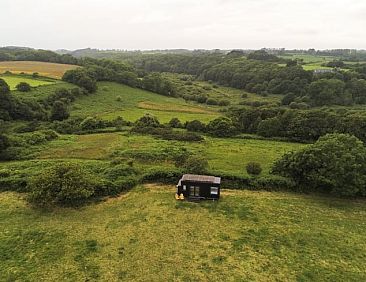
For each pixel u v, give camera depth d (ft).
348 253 89.66
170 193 123.95
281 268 82.17
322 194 127.75
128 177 131.34
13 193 120.78
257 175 135.95
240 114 232.94
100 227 99.66
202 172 133.80
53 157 158.10
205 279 77.36
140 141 185.78
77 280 76.18
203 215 108.27
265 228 101.30
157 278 77.30
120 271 79.56
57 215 106.32
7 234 94.68
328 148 123.85
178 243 91.81
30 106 230.48
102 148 172.24
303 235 98.07
